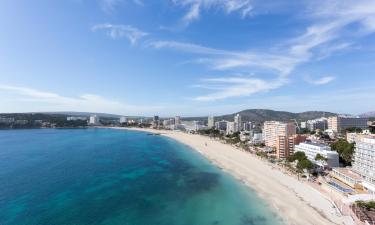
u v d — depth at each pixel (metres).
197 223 56.53
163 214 61.44
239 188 82.25
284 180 88.19
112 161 130.62
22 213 60.12
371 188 71.12
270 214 60.44
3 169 105.75
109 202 69.12
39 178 92.12
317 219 55.69
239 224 55.72
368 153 83.31
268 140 191.50
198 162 132.38
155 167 118.06
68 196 73.19
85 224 55.25
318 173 96.44
